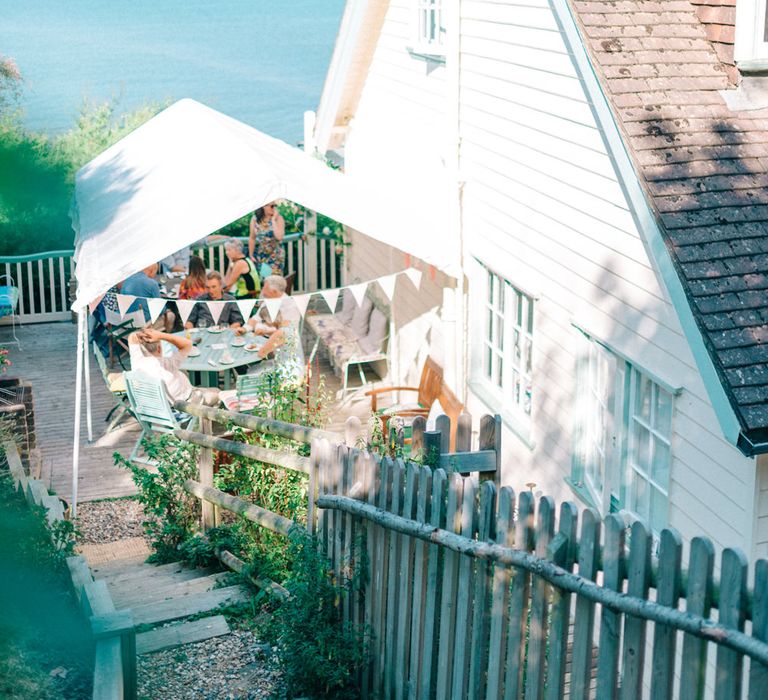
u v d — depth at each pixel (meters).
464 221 10.64
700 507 6.25
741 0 6.65
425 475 4.55
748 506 5.73
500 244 9.61
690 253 6.04
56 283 16.20
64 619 4.45
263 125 45.56
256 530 7.26
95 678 3.81
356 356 12.25
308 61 70.88
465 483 4.25
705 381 5.76
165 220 10.05
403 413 10.53
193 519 8.08
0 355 9.41
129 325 12.73
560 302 8.27
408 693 4.82
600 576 6.20
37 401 12.66
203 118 13.56
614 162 7.07
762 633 2.90
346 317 14.07
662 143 6.48
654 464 6.96
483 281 10.43
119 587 7.07
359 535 5.19
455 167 10.52
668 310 6.47
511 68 9.00
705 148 6.51
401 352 13.16
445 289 10.90
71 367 13.90
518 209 9.09
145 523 8.07
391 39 12.74
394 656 4.97
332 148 15.78
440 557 4.55
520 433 9.25
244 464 7.74
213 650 5.68
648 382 7.02
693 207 6.24
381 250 13.91
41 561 5.03
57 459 10.89
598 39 6.96
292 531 5.79
